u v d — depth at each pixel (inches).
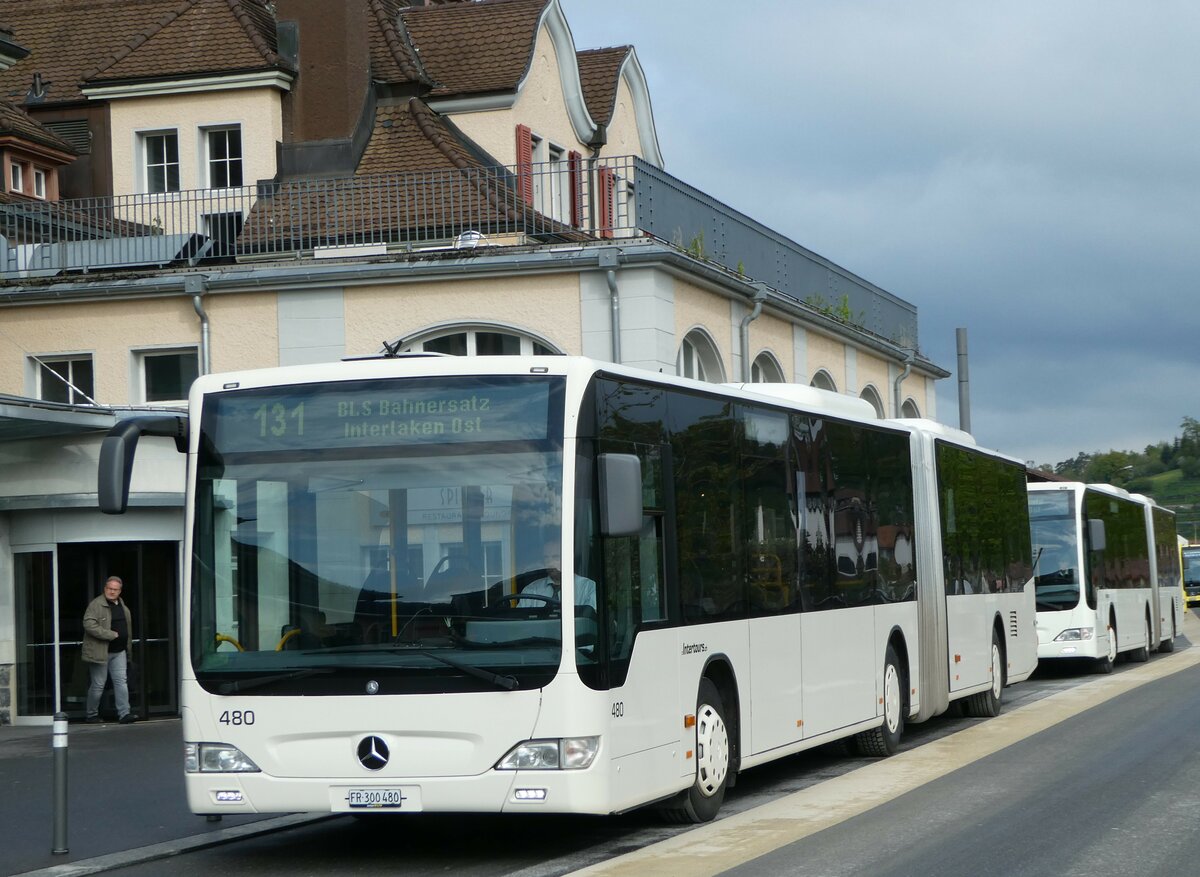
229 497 414.6
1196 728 695.1
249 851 453.1
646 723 421.1
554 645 390.6
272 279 957.2
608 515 391.2
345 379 414.6
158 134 1157.7
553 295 940.0
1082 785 520.7
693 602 460.4
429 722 390.6
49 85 1198.3
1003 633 846.5
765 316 1128.8
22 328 1000.2
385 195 1019.3
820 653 567.2
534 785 387.2
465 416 406.9
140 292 975.0
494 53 1170.6
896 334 1499.8
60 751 448.5
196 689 406.6
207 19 1160.2
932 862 384.2
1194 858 384.5
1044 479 2103.8
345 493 407.8
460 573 398.6
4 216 1039.0
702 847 414.3
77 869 419.2
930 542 721.6
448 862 417.7
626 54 1355.8
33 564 882.1
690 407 472.1
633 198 945.5
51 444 866.1
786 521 544.4
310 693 398.0
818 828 443.2
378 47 1160.2
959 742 679.7
